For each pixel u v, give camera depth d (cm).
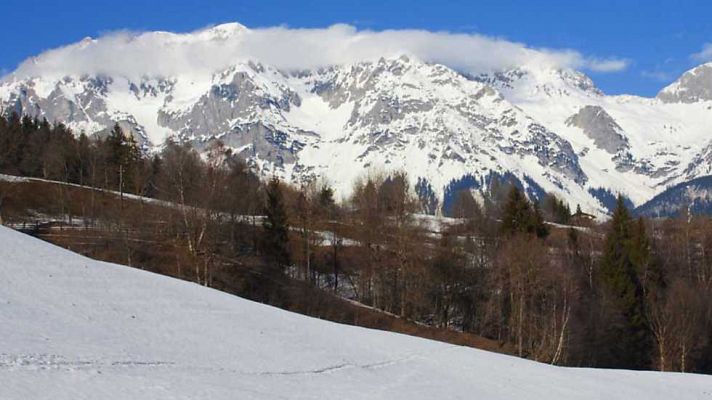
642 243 9894
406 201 11031
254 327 4228
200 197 8675
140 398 2602
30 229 9212
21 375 2575
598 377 4584
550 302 8606
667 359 8250
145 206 10119
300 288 8925
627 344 8838
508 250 8938
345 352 4112
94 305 3891
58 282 4153
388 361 4094
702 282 10369
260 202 11462
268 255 9544
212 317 4247
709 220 12875
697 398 4338
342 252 10588
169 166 10125
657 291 9281
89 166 12400
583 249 11388
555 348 7912
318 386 3294
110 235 8962
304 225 10088
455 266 9900
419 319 9412
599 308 9112
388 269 9619
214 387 2927
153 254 8631
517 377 4219
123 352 3161
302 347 4016
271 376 3322
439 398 3434
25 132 14212
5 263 4231
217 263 8794
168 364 3145
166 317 4006
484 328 9250
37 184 10944
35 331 3197
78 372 2747
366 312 8981
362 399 3183
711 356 8806
